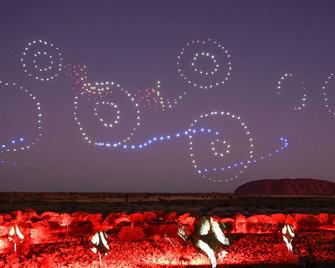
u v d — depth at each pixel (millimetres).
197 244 7996
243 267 10609
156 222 17500
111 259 11391
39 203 46594
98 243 9711
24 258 11336
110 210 32750
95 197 64125
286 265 10922
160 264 10844
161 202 48062
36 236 14531
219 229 8008
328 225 17953
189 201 50875
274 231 15828
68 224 15805
